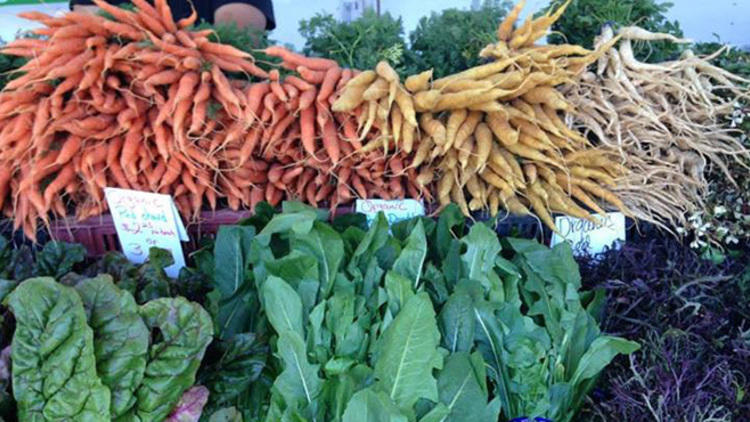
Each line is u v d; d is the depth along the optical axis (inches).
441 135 74.6
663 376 65.6
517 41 81.7
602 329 75.8
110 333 56.5
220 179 80.8
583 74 84.0
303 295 66.2
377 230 71.6
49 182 76.0
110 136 75.1
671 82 82.3
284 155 80.4
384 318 63.0
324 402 59.7
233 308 70.3
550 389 64.3
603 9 92.4
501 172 79.2
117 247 84.4
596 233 88.2
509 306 67.6
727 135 84.7
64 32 72.1
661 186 86.2
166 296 66.4
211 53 78.0
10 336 58.4
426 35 96.7
